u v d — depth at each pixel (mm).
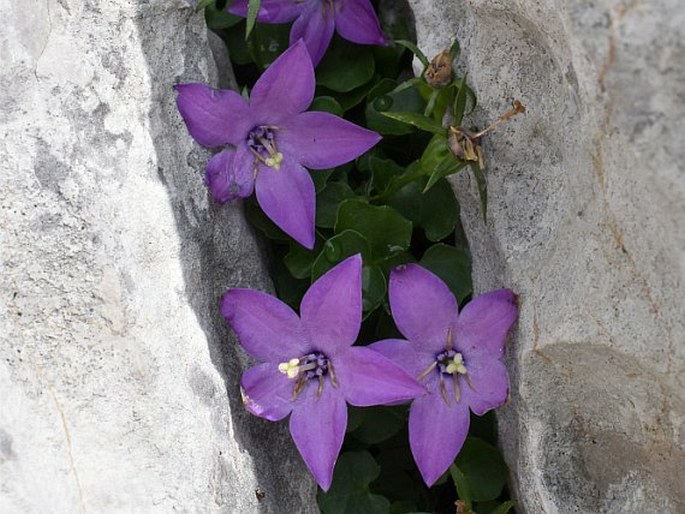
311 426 194
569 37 163
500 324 193
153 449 182
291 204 202
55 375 180
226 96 195
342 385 194
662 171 158
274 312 193
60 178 180
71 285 179
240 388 196
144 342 181
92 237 179
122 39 190
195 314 189
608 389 184
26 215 178
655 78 157
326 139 202
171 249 187
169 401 183
